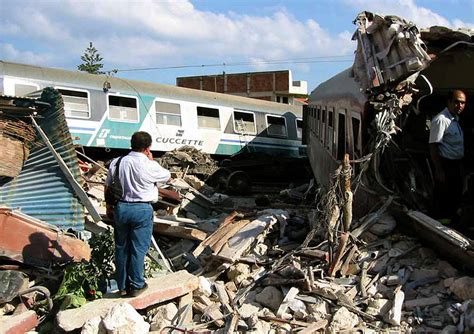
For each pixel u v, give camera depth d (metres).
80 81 16.03
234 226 8.23
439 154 7.12
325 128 13.08
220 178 17.62
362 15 8.34
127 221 5.68
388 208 7.31
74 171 7.92
